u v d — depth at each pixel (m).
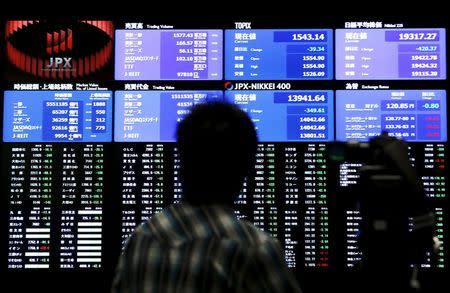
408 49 2.44
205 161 1.14
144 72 2.47
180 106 2.45
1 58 2.47
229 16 2.47
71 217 2.41
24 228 2.40
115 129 2.45
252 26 2.47
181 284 1.06
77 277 2.39
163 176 2.42
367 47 2.45
